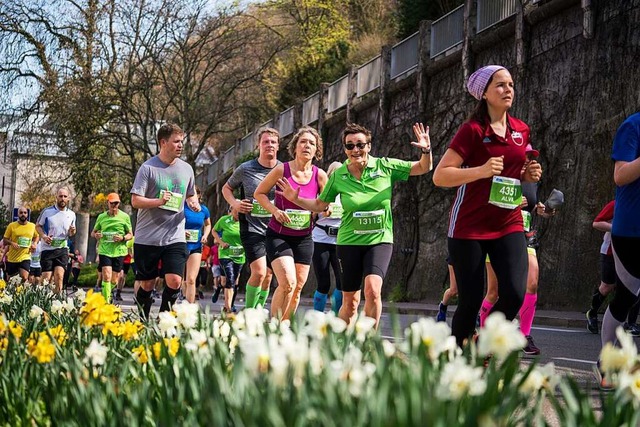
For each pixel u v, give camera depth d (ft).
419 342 15.71
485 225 29.09
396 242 108.68
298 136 43.70
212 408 13.14
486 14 95.50
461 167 29.91
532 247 42.34
